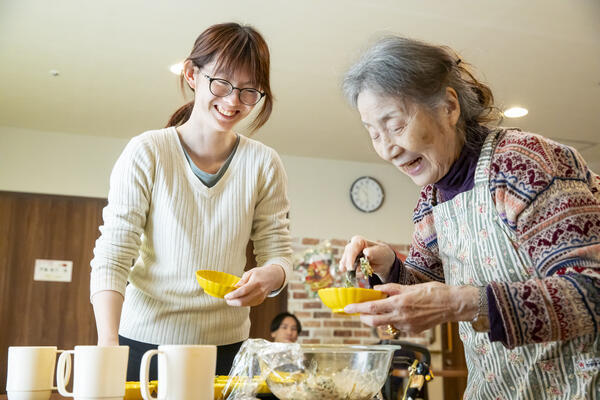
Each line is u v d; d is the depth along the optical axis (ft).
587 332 3.20
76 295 15.56
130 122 15.16
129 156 4.90
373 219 18.03
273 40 11.01
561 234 3.37
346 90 3.93
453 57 3.91
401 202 18.39
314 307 16.93
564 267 3.33
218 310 4.95
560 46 11.18
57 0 9.80
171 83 12.78
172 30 10.66
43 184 15.74
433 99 3.71
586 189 3.51
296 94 13.29
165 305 4.88
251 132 5.36
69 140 16.07
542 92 13.12
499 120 4.12
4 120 15.19
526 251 3.53
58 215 15.74
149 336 4.85
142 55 11.58
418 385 4.30
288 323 14.89
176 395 3.31
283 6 9.96
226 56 4.73
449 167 3.98
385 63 3.67
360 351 3.26
